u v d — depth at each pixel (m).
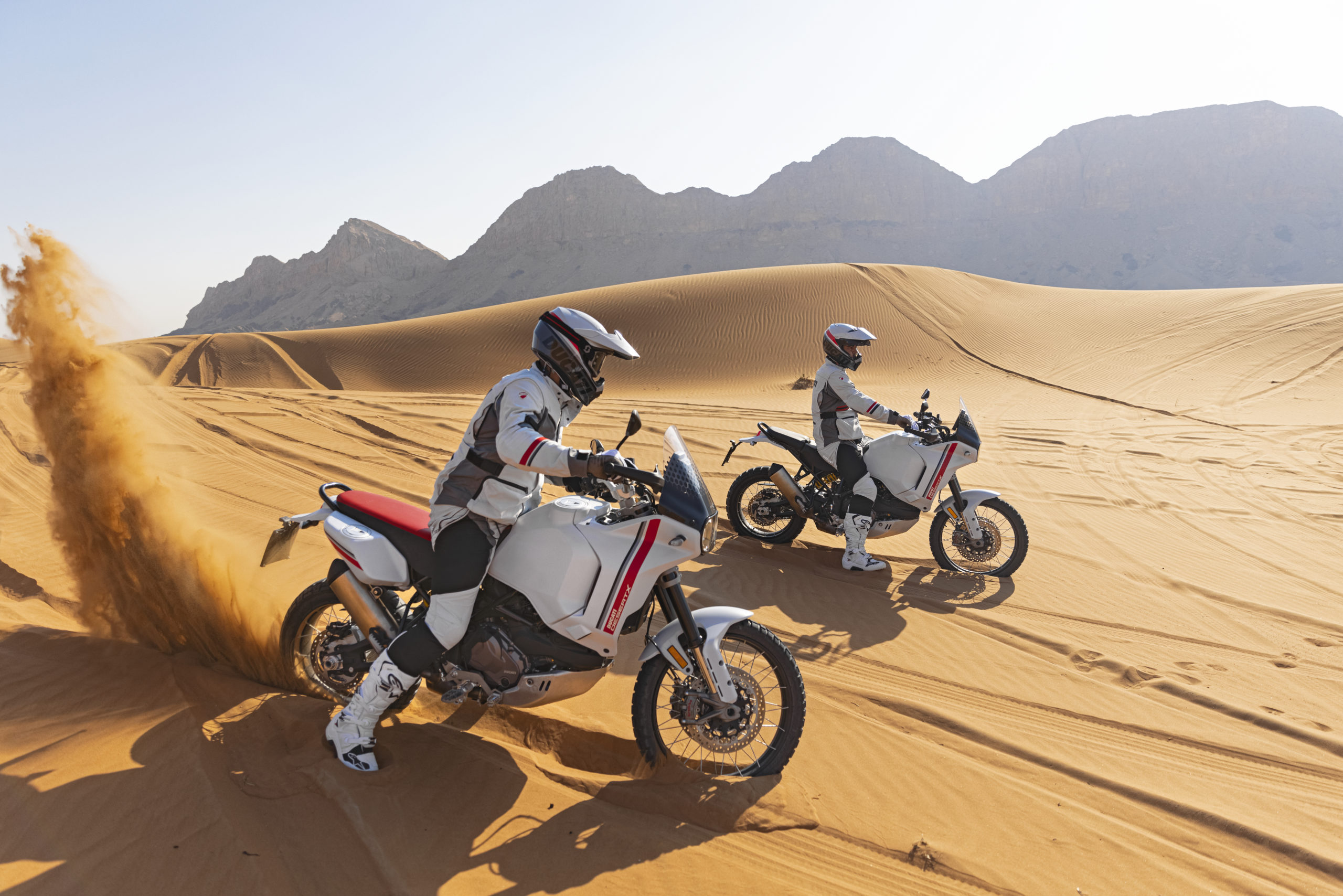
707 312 47.62
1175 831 3.68
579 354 3.19
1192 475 13.30
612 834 3.20
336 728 3.38
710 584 6.75
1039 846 3.48
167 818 2.86
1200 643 6.11
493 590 3.47
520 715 4.10
